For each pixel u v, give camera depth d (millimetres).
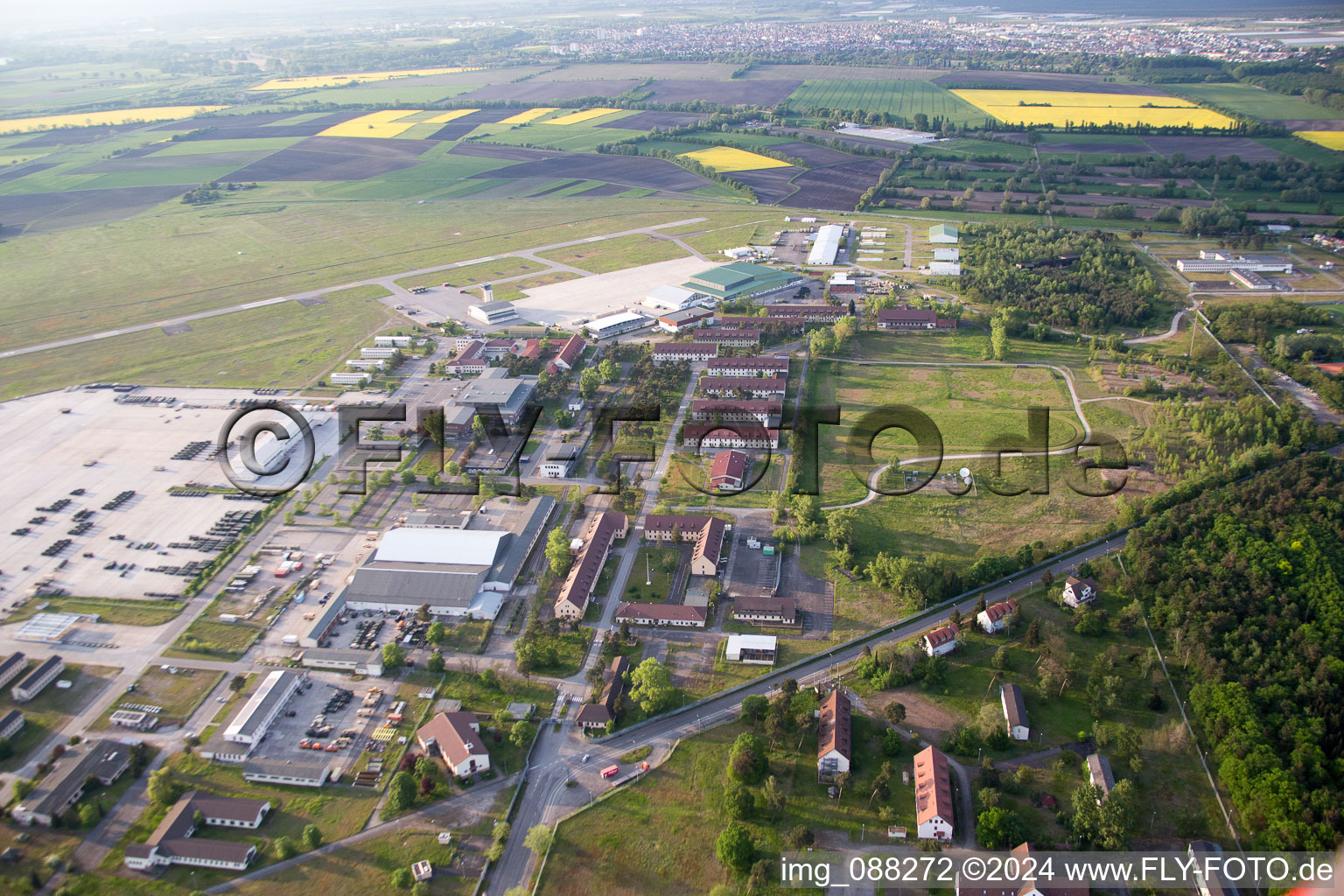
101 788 142625
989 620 175750
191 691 163000
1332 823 126562
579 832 135000
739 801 135625
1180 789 140125
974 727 151000
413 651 174750
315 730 154125
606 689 160125
